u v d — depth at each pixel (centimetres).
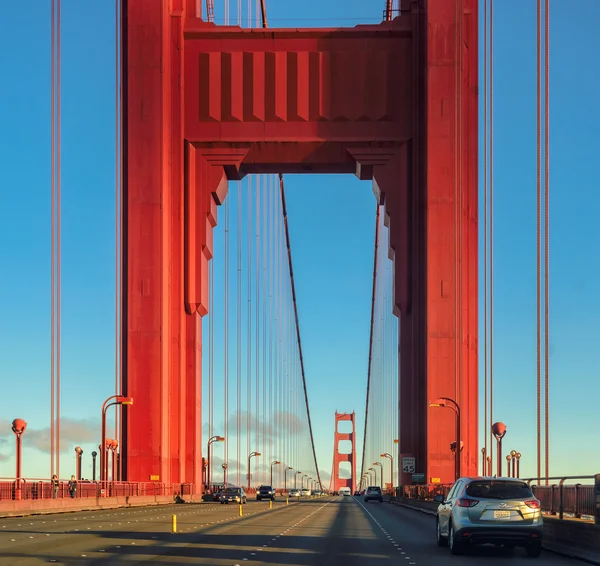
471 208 6806
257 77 7062
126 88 6975
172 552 1973
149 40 6950
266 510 5344
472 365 6631
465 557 1953
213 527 3045
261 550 2062
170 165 7031
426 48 6938
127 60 6969
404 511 5709
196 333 7194
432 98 6875
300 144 7025
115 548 2070
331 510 5694
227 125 7056
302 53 7062
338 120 7031
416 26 7031
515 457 5222
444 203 6788
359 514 4897
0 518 3719
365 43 7100
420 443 6762
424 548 2212
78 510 4797
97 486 5375
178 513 4478
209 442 9412
